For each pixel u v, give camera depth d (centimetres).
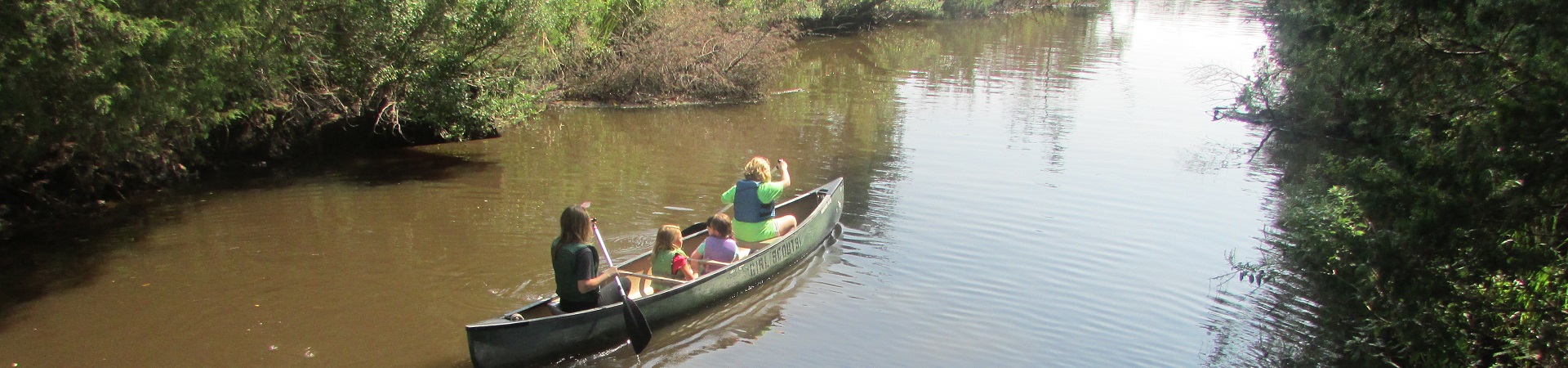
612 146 1470
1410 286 566
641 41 1906
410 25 1264
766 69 1998
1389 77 674
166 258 902
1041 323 791
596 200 1134
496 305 802
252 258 905
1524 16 575
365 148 1413
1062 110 1841
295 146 1348
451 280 855
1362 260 626
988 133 1600
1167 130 1641
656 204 1121
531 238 980
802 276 898
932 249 973
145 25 840
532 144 1470
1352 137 1419
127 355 693
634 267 841
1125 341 757
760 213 917
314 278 855
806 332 769
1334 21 739
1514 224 528
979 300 837
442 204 1109
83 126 859
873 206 1135
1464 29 618
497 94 1394
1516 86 567
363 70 1282
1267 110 1625
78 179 1064
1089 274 905
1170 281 888
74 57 789
